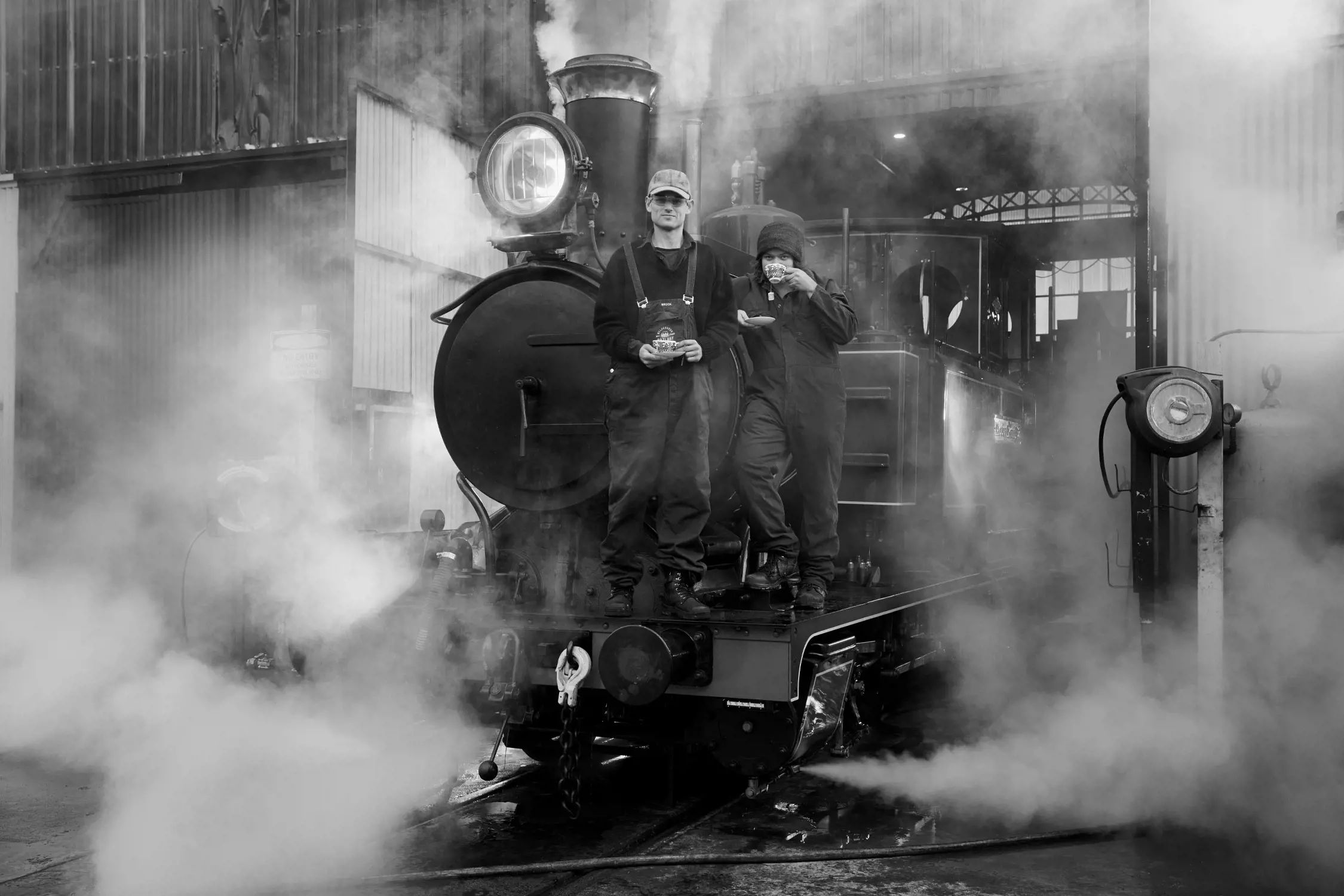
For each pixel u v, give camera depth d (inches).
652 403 156.8
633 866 137.3
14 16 423.8
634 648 143.7
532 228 180.9
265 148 385.1
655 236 160.4
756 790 156.4
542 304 177.5
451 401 184.7
